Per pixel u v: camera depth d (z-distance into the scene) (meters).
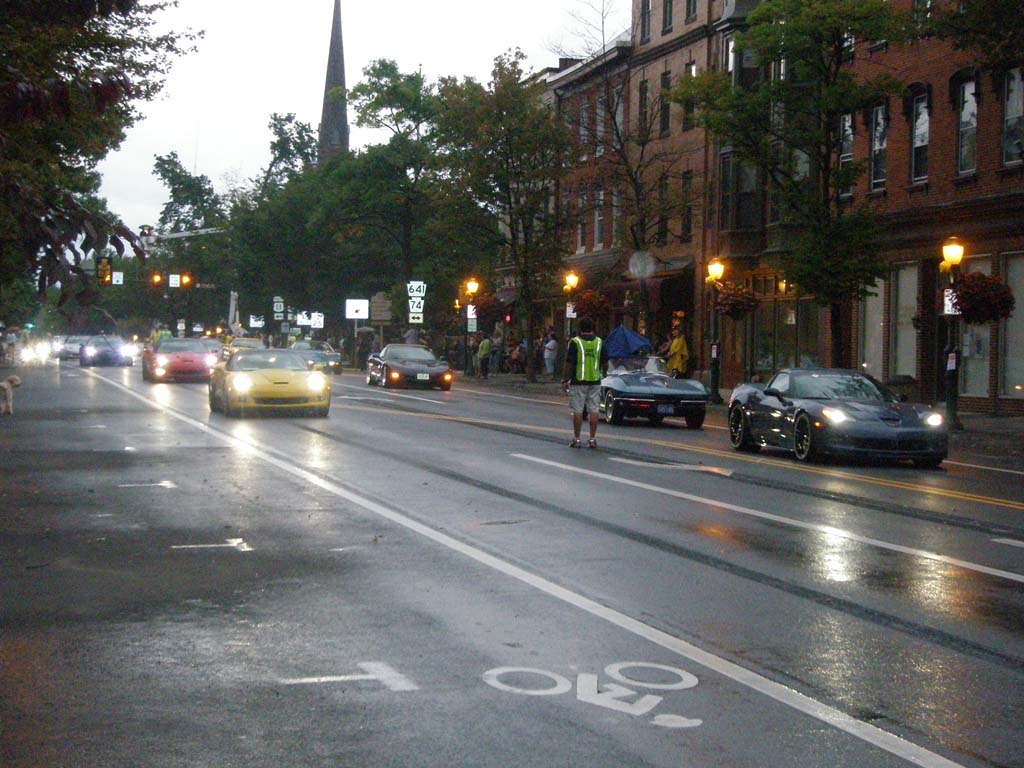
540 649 7.24
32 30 12.80
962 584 9.33
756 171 43.91
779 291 42.72
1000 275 32.09
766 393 20.11
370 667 6.83
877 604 8.60
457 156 50.69
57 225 7.40
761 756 5.43
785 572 9.73
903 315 36.34
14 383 28.02
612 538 11.23
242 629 7.71
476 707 6.11
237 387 26.34
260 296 82.06
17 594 8.74
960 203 33.00
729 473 16.88
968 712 6.12
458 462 17.77
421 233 62.88
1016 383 31.86
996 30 23.69
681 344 37.97
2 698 6.25
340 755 5.40
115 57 17.20
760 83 31.12
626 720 5.92
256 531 11.52
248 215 79.44
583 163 50.41
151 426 24.09
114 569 9.67
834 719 5.97
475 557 10.20
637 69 51.88
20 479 15.51
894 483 16.14
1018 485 16.19
